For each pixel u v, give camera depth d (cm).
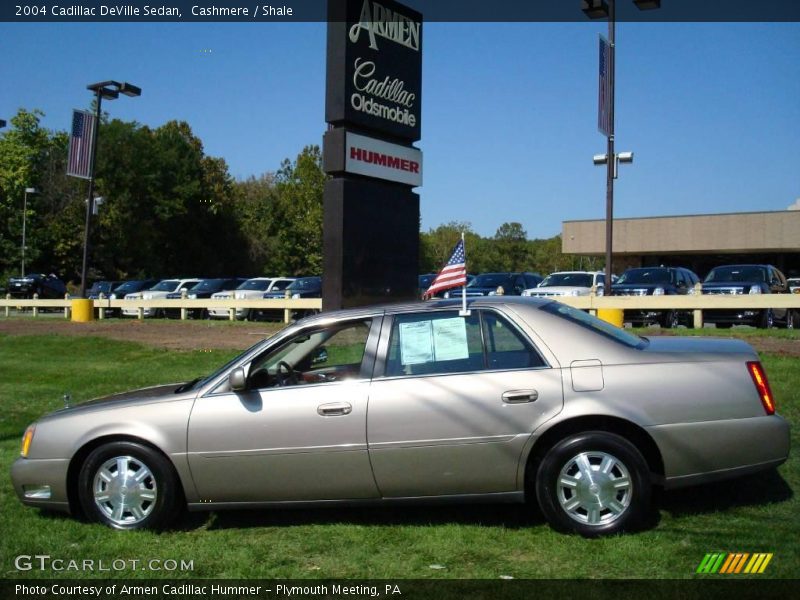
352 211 1127
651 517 545
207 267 6066
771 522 526
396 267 1206
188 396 559
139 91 2662
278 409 540
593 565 467
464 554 495
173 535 552
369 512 593
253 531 559
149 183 5494
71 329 2131
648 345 555
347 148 1123
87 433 562
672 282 1905
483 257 7256
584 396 512
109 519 563
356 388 537
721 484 614
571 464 511
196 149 6316
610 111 1756
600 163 1795
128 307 2691
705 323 1684
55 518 590
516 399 517
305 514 594
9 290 4241
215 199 6091
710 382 514
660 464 516
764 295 1479
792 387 919
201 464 545
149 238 5603
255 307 2323
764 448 513
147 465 555
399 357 544
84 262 2716
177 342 1730
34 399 1141
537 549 495
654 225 4909
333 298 1116
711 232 4753
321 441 534
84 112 2638
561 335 534
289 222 5800
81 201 5397
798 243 4553
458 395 523
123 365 1471
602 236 5047
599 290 1947
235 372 542
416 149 1247
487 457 520
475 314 546
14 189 5450
